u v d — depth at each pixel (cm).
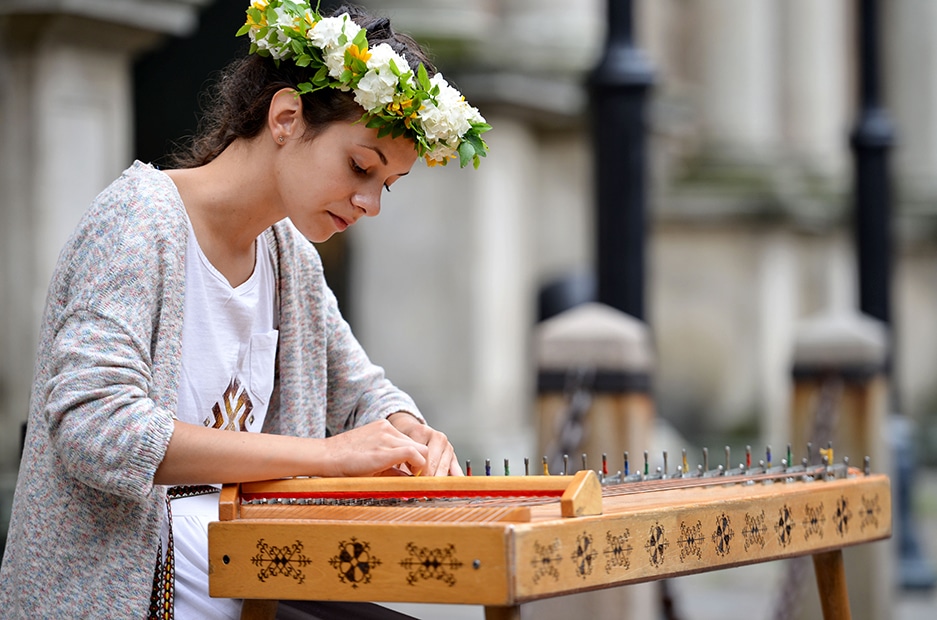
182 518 562
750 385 2856
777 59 3078
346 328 649
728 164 2898
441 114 546
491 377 2197
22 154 1504
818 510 586
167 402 536
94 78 1542
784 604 1121
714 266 2870
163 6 1525
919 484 3152
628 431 1061
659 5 2889
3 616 550
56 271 541
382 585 461
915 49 3616
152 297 531
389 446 525
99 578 526
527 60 2217
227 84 580
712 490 570
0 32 1488
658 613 1302
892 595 1312
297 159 550
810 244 3075
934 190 3603
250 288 580
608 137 1278
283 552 481
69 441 506
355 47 535
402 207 2177
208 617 557
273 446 518
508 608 447
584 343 1065
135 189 543
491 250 2191
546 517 468
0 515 1426
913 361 3612
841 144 3216
